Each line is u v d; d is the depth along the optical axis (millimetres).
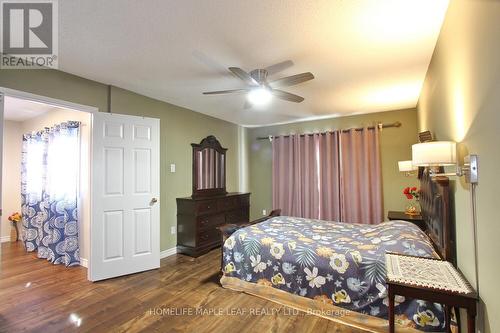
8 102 3562
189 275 3109
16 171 4703
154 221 3334
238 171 5535
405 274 1577
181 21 1783
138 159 3234
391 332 1463
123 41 2057
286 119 5051
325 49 2193
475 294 1310
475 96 1298
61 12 1680
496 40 1029
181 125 4125
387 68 2605
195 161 4348
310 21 1790
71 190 3484
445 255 1886
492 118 1102
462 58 1457
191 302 2457
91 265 2893
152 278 3020
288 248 2463
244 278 2672
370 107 4160
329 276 2229
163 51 2223
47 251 3674
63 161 3482
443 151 1599
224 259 2830
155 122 3387
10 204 4641
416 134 4164
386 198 4391
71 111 3662
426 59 2412
